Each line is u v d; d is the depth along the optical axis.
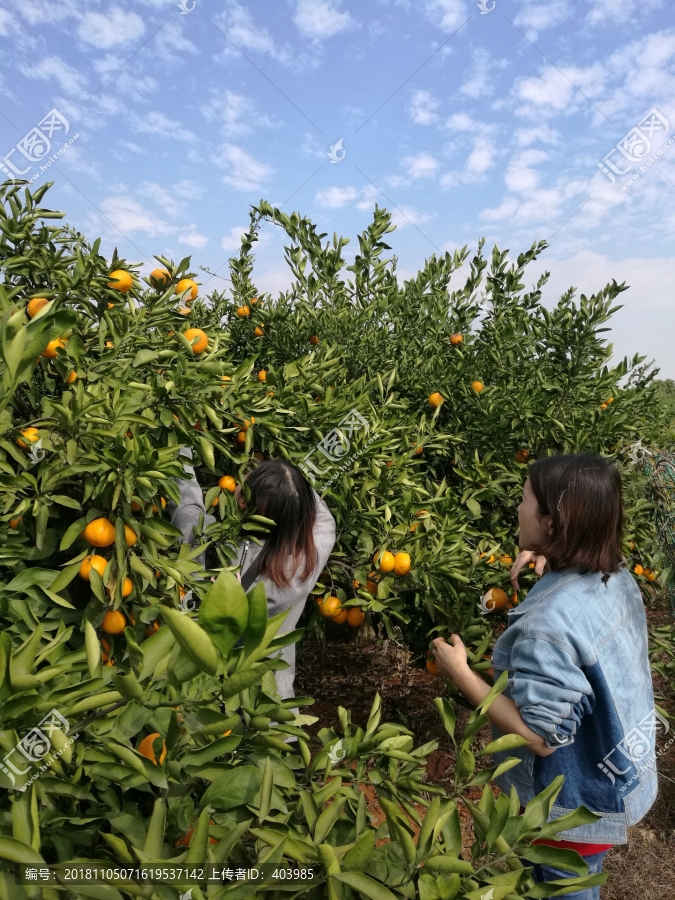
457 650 1.70
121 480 1.51
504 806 1.00
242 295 4.46
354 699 3.76
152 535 1.60
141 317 2.15
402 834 0.96
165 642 0.84
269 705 1.02
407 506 2.62
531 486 1.61
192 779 0.98
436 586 2.47
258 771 0.94
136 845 0.87
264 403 2.43
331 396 2.90
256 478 2.04
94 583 1.32
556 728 1.34
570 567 1.52
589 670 1.41
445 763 3.19
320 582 2.82
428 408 3.92
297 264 4.29
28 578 1.38
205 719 0.82
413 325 4.46
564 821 1.05
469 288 4.53
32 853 0.74
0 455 1.47
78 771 0.93
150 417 1.85
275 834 0.90
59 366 1.72
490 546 2.90
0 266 1.88
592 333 3.61
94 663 0.85
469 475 3.47
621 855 2.63
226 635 0.70
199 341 2.20
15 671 0.80
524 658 1.41
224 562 2.06
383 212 4.31
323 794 1.07
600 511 1.48
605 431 3.59
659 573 3.28
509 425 3.68
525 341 4.03
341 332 3.95
